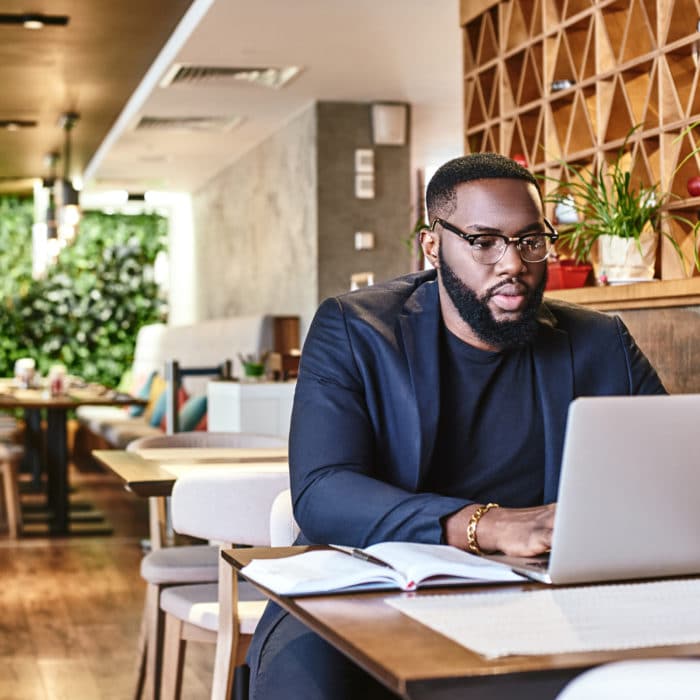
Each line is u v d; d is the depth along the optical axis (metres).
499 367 1.96
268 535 2.73
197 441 3.89
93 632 4.71
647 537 1.51
